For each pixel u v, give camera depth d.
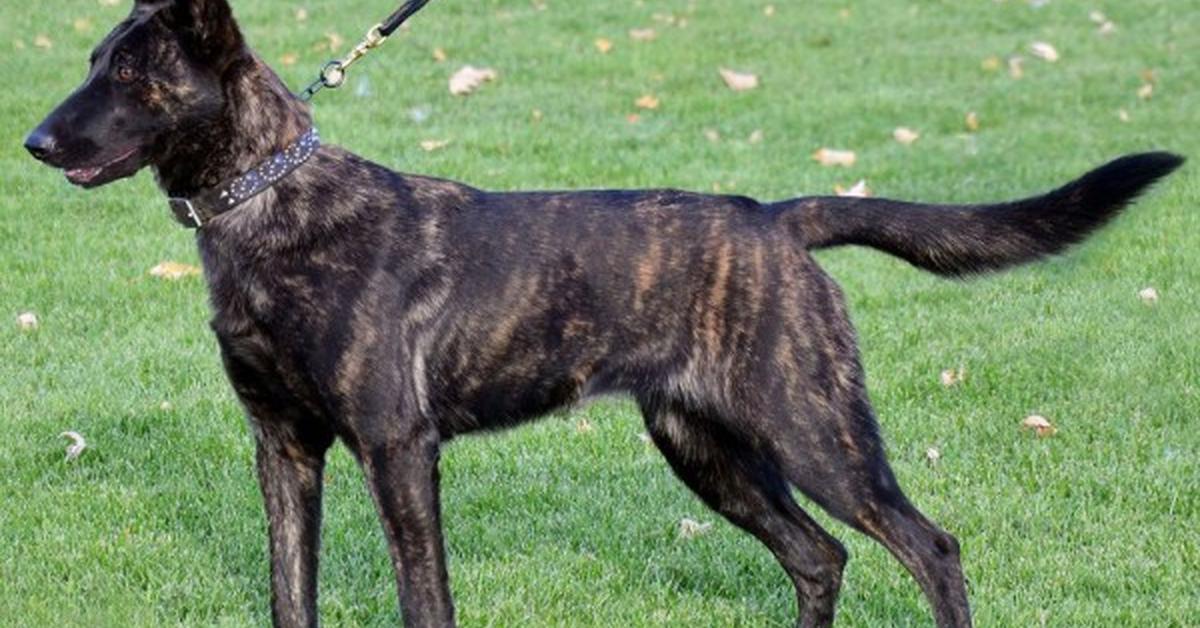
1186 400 10.19
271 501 6.99
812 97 18.50
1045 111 18.06
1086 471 9.24
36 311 11.97
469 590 8.07
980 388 10.50
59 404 10.22
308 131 6.71
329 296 6.50
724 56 20.23
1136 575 8.05
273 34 20.16
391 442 6.54
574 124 17.09
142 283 12.55
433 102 17.84
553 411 7.08
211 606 7.96
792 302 6.92
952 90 18.92
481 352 6.80
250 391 6.80
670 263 6.91
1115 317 11.80
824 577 7.48
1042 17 22.77
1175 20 22.62
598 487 9.30
